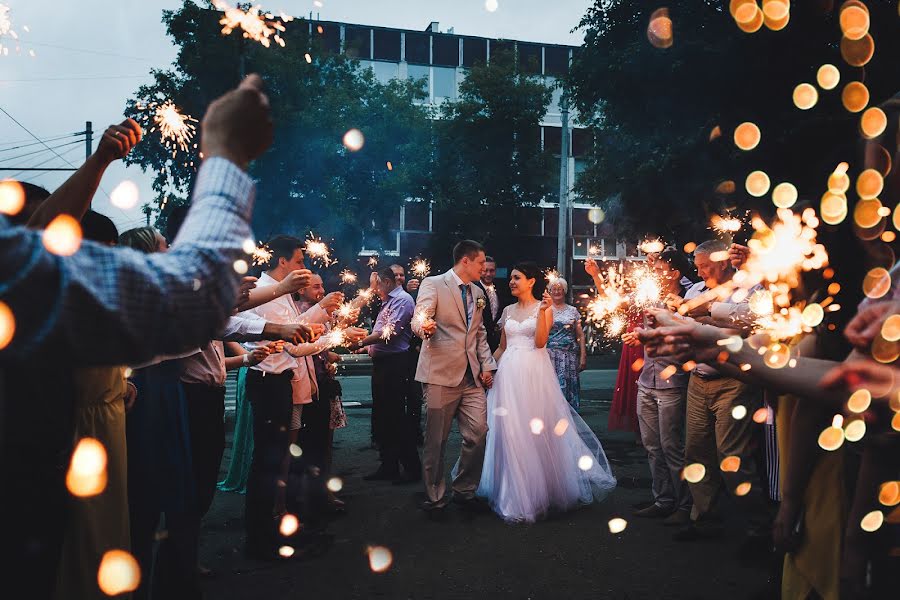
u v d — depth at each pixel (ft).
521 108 97.96
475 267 18.48
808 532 7.46
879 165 5.42
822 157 35.96
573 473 18.43
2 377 5.94
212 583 13.10
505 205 98.58
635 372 25.14
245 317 12.41
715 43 43.50
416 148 84.12
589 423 32.24
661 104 47.98
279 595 12.49
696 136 44.45
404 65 113.70
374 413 22.29
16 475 6.12
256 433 14.80
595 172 60.18
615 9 50.39
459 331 18.17
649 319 5.70
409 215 108.37
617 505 18.74
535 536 16.01
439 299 18.16
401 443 21.86
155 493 9.96
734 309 12.91
